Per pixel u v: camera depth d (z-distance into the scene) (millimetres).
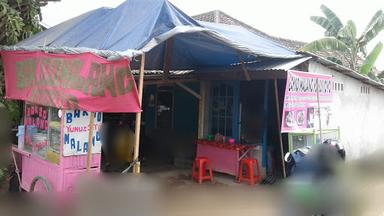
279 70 6598
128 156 8188
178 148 9781
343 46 12352
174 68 8633
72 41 6453
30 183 5695
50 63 4969
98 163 5109
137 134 4789
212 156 8500
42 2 8406
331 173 5984
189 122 9656
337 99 9320
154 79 8188
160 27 5633
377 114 11625
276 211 5199
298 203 5355
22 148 6066
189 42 6887
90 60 4445
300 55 7871
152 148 10531
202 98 9086
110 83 4414
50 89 4875
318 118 7227
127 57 4434
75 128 4898
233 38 7301
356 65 13609
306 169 5965
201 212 4906
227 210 5023
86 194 4496
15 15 7168
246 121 8469
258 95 8289
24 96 5754
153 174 8422
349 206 5793
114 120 9039
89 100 4414
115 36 5785
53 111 5156
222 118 8945
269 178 7922
